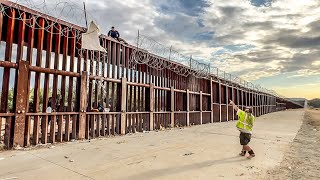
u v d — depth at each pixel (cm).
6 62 842
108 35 1374
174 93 1864
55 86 1008
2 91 849
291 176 619
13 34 941
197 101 2225
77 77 1102
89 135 1194
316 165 743
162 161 732
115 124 1339
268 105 5581
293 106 10519
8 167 630
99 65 1214
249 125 816
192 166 684
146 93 1578
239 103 3344
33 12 929
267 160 782
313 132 1752
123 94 1338
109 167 655
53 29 1035
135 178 569
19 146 860
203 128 1798
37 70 932
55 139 1062
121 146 960
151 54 1597
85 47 1123
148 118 1539
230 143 1084
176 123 1859
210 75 2495
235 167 686
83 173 597
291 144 1129
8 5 851
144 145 993
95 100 1203
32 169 619
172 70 1856
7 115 840
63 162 692
